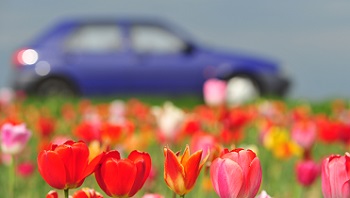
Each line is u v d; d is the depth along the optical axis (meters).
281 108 10.54
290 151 5.48
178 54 19.75
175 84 19.66
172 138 5.27
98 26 19.89
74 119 9.63
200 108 8.02
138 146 4.72
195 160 2.10
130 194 2.06
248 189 1.96
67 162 2.02
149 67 19.69
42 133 5.98
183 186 2.10
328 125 5.81
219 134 5.05
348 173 1.86
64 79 19.28
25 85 18.86
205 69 19.47
